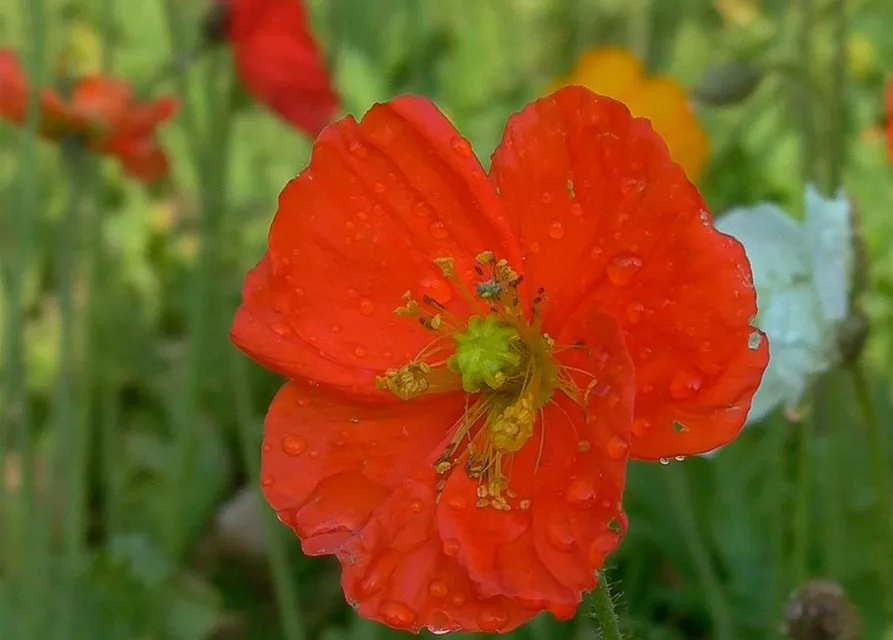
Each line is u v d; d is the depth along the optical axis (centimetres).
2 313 44
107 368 40
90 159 34
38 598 31
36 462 41
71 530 32
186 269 48
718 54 54
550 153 18
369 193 20
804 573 28
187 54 34
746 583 33
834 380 29
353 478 20
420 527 19
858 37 55
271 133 54
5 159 45
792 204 47
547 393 19
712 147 44
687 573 35
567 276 19
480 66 55
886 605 29
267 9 34
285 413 20
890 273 43
